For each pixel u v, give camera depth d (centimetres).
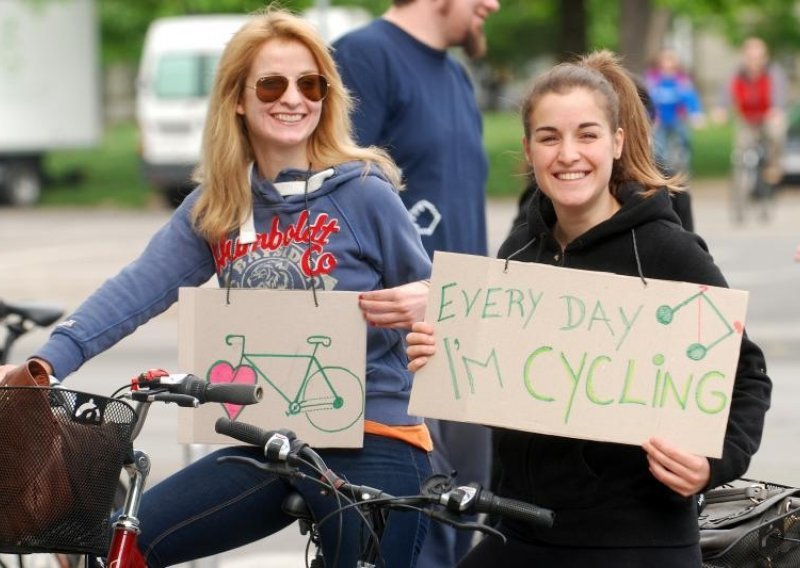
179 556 1157
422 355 1073
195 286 1215
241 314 1159
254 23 1177
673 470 1019
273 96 1160
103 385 3042
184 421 1175
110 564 1024
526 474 1080
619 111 1111
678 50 15012
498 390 1062
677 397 1038
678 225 1073
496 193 7394
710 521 1207
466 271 1072
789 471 2145
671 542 1051
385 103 1603
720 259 4747
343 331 1150
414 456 1181
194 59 7238
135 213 7250
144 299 1191
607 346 1049
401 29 1627
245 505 1150
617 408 1045
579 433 1047
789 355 3262
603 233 1066
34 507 988
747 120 5794
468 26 1634
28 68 7469
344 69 1608
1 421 986
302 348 1154
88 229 6322
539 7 9675
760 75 5794
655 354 1041
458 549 1588
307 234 1170
